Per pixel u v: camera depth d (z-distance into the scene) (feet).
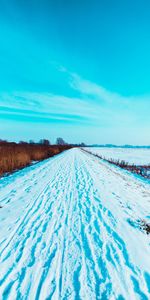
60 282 11.65
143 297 10.87
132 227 19.94
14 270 12.56
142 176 59.67
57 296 10.59
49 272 12.48
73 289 11.14
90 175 49.29
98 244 16.15
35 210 23.27
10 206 24.50
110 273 12.67
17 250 14.74
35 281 11.65
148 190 40.09
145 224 20.83
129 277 12.44
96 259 14.08
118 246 16.05
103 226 19.63
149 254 15.29
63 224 19.65
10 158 61.67
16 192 31.14
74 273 12.50
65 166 66.85
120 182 44.21
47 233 17.57
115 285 11.64
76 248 15.37
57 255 14.32
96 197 29.60
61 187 35.14
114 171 63.36
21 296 10.48
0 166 52.24
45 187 34.83
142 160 124.06
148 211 26.07
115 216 22.48
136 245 16.43
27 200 27.04
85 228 18.99
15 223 19.49
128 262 13.99
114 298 10.68
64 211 23.24
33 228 18.49
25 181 39.78
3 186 35.09
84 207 24.89
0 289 10.93
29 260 13.61
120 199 29.91
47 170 56.08
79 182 40.04
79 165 70.74
